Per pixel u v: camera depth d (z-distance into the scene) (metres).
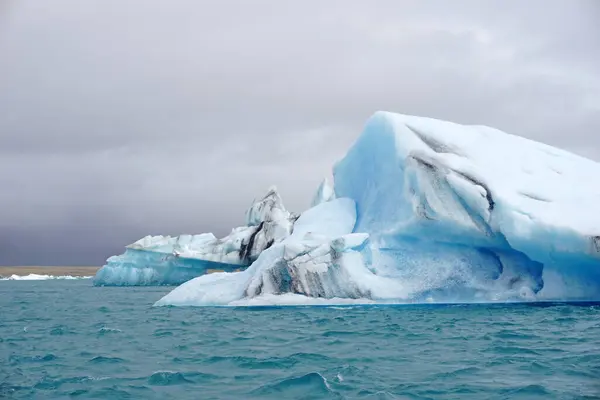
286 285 15.98
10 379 6.98
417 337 9.93
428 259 16.47
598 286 16.02
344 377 6.78
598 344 8.89
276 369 7.36
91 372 7.35
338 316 13.31
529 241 15.08
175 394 6.13
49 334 11.44
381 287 15.57
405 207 16.72
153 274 39.47
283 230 35.16
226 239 38.19
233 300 16.27
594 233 14.61
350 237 15.95
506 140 19.27
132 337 10.68
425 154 17.02
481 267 16.39
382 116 19.44
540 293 15.74
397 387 6.23
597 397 5.64
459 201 16.08
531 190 16.45
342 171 21.58
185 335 10.78
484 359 7.79
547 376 6.64
